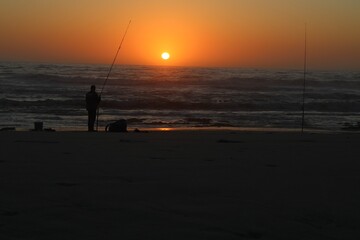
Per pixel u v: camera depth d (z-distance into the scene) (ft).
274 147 32.68
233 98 124.26
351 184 18.20
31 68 253.03
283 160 25.18
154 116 87.97
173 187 16.42
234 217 12.63
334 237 11.30
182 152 27.78
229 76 222.28
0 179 17.04
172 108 103.45
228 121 82.43
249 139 40.40
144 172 19.54
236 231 11.39
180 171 20.16
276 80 186.50
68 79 160.86
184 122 78.69
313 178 19.38
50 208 12.92
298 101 119.14
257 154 27.84
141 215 12.50
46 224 11.38
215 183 17.46
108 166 20.97
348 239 11.18
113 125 49.49
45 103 98.84
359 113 103.86
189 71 289.74
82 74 208.95
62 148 28.19
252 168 21.75
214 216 12.66
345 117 94.53
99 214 12.48
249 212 13.21
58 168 19.95
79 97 116.67
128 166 21.16
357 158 26.99
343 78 224.33
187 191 15.84
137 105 103.71
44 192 14.97
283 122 82.99
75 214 12.39
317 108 111.24
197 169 20.90
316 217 13.02
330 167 22.84
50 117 80.64
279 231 11.59
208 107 106.63
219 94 134.31
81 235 10.61
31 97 114.42
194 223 11.91
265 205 14.15
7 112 85.81
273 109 107.96
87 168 20.20
